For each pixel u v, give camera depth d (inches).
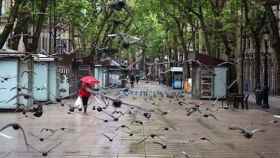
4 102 1210.0
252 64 2642.7
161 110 1294.3
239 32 1525.6
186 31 2812.5
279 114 1224.2
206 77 1894.7
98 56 2691.9
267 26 1541.6
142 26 3248.0
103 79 2829.7
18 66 1219.2
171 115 1149.1
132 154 586.9
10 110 1211.9
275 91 2329.0
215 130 847.7
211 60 1888.5
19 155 574.6
